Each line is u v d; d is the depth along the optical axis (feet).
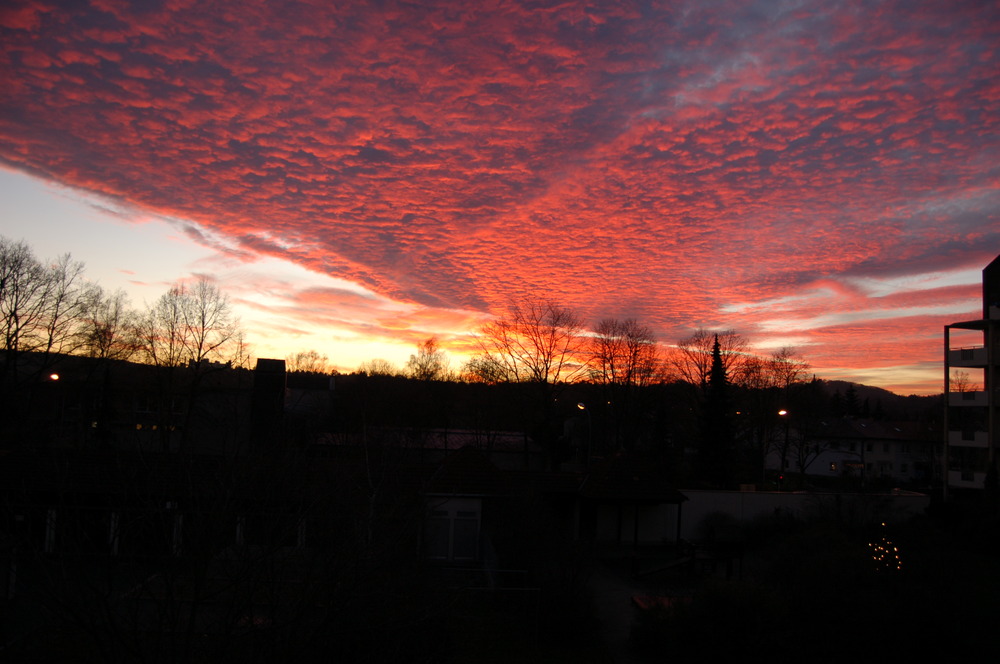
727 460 151.23
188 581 22.59
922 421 269.85
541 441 164.25
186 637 19.63
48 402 135.95
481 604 54.65
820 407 267.59
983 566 75.61
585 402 195.42
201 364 144.56
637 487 96.48
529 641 49.62
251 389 124.57
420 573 27.86
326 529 23.71
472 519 72.64
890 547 61.11
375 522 24.63
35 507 21.66
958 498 112.47
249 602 21.01
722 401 154.10
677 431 203.41
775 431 210.59
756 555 88.53
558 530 64.54
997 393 125.59
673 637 47.62
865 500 100.68
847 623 47.78
